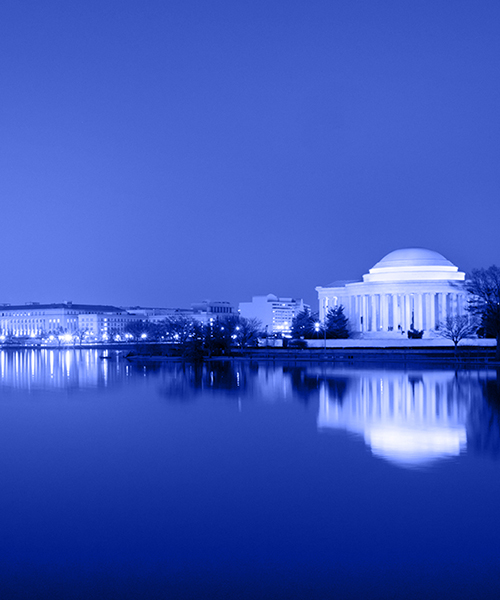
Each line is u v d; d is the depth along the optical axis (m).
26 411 57.00
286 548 22.19
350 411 52.88
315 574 20.22
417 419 47.91
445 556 21.34
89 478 31.69
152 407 58.25
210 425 47.19
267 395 66.12
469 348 147.50
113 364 137.75
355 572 20.31
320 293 197.88
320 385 76.94
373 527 24.00
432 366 116.44
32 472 33.06
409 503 26.62
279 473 32.00
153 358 155.25
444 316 172.00
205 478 31.34
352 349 158.75
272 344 184.12
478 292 135.75
